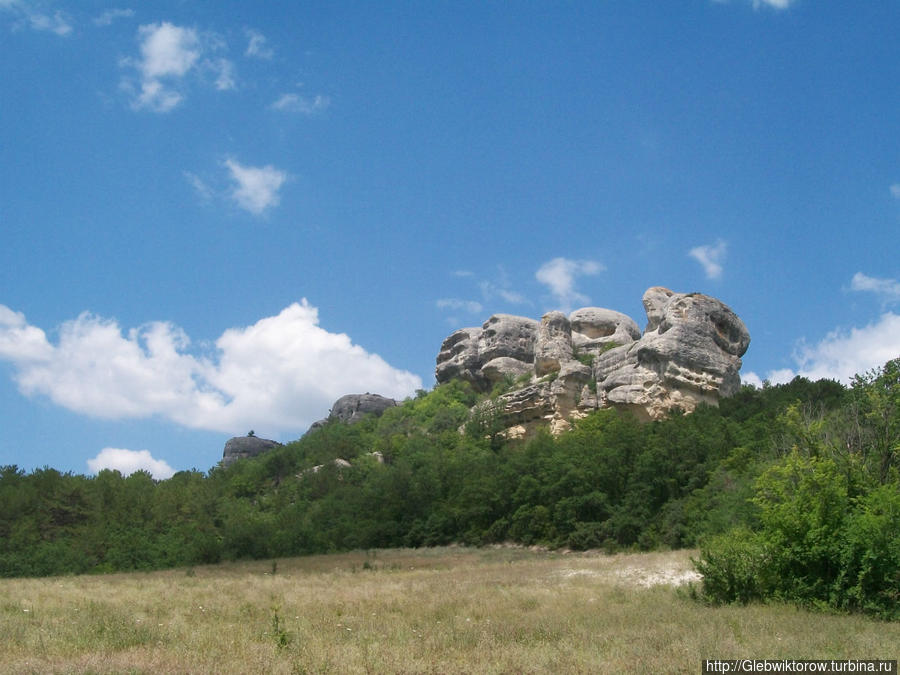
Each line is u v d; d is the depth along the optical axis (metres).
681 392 84.56
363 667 13.88
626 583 31.83
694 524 53.44
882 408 29.58
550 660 14.91
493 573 40.97
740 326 93.44
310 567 58.75
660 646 16.69
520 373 116.44
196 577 48.78
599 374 95.06
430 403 114.62
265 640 16.95
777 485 25.77
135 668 13.19
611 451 68.31
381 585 34.88
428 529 73.75
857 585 22.94
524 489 70.06
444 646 16.52
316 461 98.31
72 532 75.75
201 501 85.75
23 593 29.78
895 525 23.16
